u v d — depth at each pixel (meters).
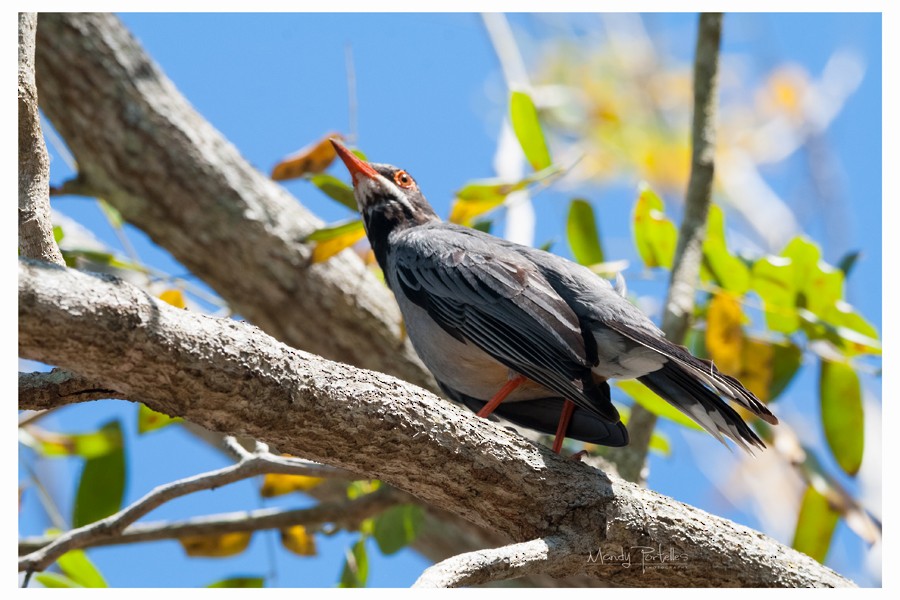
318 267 12.82
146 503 8.71
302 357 6.74
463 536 13.73
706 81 11.88
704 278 11.88
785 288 11.52
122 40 12.62
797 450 11.77
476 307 9.52
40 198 7.18
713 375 8.48
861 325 11.42
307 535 11.61
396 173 11.91
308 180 11.66
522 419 10.16
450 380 10.28
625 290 10.77
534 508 7.59
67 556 10.59
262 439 6.84
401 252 10.41
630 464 10.79
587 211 12.25
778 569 7.89
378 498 11.02
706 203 11.48
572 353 8.87
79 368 5.99
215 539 11.59
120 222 12.47
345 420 6.83
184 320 6.20
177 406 6.39
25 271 5.61
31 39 7.15
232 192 12.71
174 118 12.63
